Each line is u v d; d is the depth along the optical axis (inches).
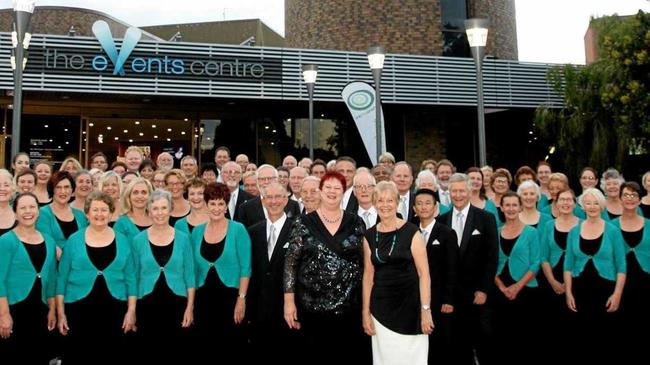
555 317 236.1
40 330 186.4
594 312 220.8
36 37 581.3
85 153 687.7
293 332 189.8
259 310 199.2
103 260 188.2
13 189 203.5
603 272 219.8
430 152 751.1
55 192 215.5
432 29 756.0
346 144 744.3
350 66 668.7
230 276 200.7
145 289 191.3
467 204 222.8
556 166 721.6
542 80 718.5
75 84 587.2
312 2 792.3
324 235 173.6
